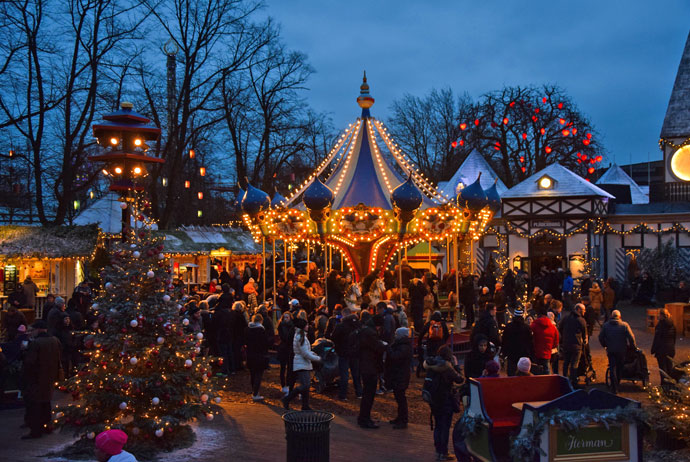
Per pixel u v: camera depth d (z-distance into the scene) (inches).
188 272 1223.5
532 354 465.4
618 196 1643.7
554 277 1009.5
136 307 341.4
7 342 480.7
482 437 279.9
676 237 1241.4
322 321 559.2
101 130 520.4
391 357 381.7
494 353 410.9
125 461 190.5
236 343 560.4
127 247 357.7
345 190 740.7
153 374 335.3
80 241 936.3
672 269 1164.5
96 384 335.3
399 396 381.7
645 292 1090.1
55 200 1278.3
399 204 611.5
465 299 753.0
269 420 395.5
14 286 950.4
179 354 344.8
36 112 991.0
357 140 772.6
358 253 798.5
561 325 495.8
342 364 461.4
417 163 1867.6
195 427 376.2
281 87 1425.9
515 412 291.0
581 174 1689.2
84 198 1286.9
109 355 338.6
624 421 242.8
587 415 240.2
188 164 1537.9
